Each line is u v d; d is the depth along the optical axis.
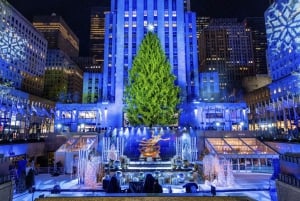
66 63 149.38
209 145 36.12
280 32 76.69
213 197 5.90
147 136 30.73
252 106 93.94
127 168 22.62
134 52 66.44
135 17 68.62
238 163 31.09
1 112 59.31
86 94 103.44
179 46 67.12
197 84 72.50
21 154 36.97
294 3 69.75
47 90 140.00
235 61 178.88
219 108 63.84
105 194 6.22
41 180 24.58
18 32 90.19
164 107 42.16
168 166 23.66
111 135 32.94
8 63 82.88
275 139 37.81
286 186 8.34
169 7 69.38
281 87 73.38
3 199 8.32
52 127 71.06
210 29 185.00
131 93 43.41
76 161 28.94
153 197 5.98
